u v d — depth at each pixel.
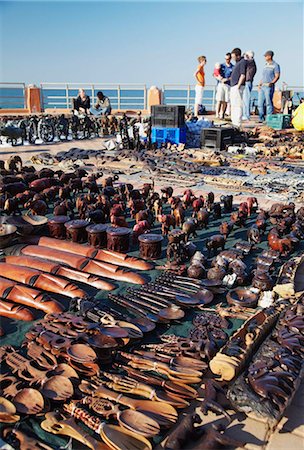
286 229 6.31
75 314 4.21
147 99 26.69
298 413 3.05
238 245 5.97
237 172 11.49
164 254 5.85
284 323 3.83
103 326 3.81
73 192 8.92
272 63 20.06
